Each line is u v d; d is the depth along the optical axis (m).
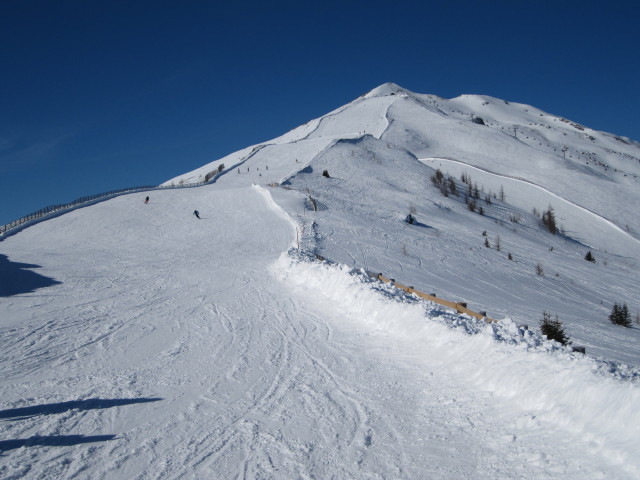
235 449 6.17
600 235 72.25
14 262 26.05
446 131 136.12
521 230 61.53
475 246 43.72
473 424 6.47
